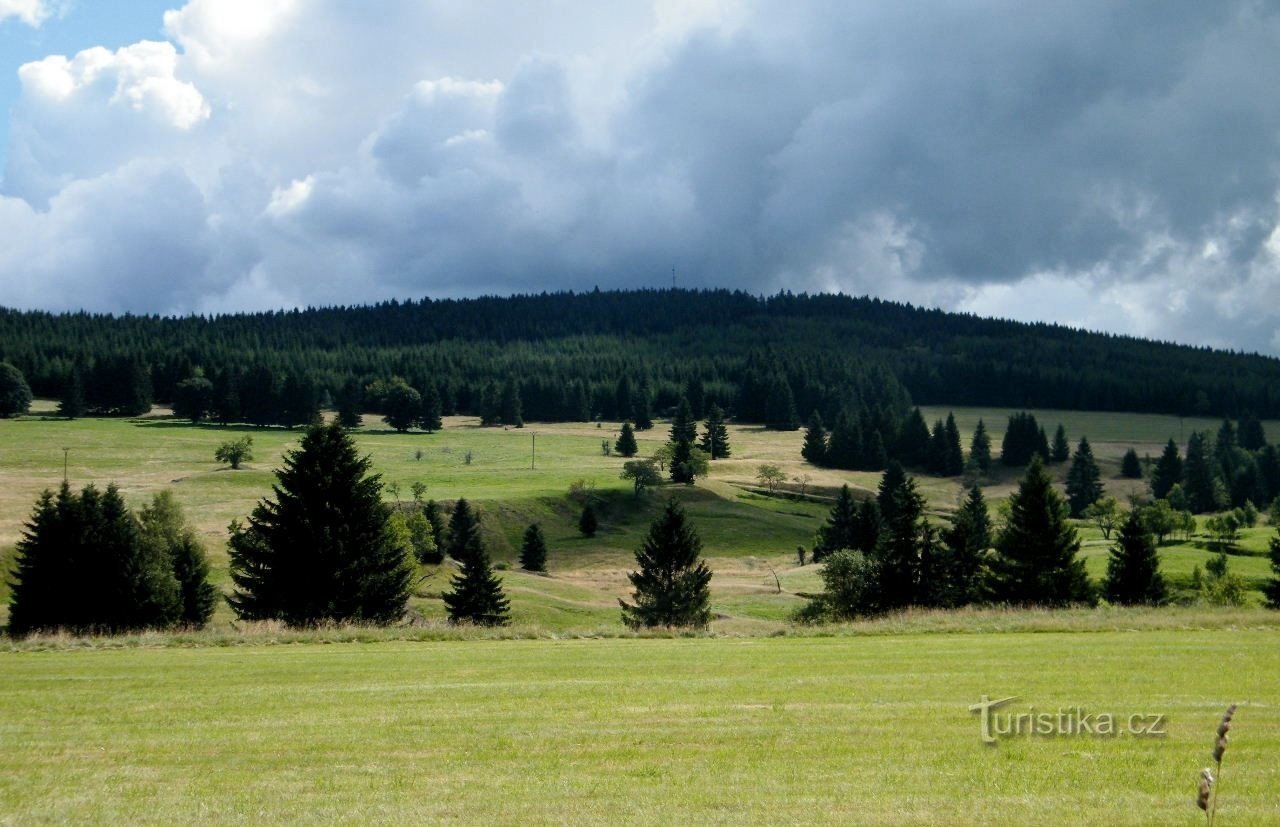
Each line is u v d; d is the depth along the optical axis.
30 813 10.66
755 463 179.50
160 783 11.71
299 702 16.38
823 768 11.76
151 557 52.09
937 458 186.88
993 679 17.42
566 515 128.88
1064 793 10.69
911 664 19.52
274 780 11.73
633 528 127.56
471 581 62.56
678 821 10.01
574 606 74.69
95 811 10.72
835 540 100.19
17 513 101.31
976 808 10.26
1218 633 24.98
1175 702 15.15
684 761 12.16
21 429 178.38
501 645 25.53
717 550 116.31
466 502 112.25
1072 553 50.00
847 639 25.36
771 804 10.47
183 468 150.25
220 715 15.40
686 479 149.62
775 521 130.88
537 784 11.32
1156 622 26.80
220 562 76.38
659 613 58.53
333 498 43.00
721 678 18.16
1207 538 109.44
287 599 42.19
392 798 10.94
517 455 181.38
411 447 187.88
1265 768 11.53
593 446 196.75
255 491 127.69
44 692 17.69
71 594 48.97
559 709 15.37
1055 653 20.81
